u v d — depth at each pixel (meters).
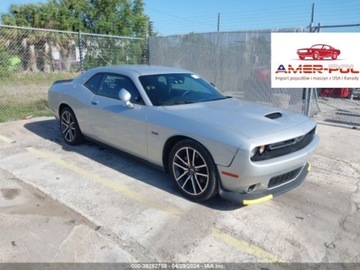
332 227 2.96
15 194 3.45
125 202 3.31
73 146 5.16
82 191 3.54
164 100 3.78
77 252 2.50
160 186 3.71
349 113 8.59
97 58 11.92
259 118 3.31
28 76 13.55
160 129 3.45
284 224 2.98
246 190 2.96
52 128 6.36
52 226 2.84
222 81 9.33
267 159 2.91
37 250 2.50
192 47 9.79
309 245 2.68
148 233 2.77
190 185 3.39
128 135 3.90
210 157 3.04
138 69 4.29
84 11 25.03
